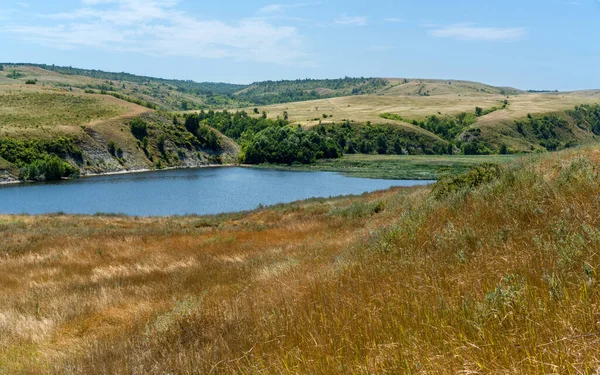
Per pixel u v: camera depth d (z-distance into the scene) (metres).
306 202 41.66
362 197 39.94
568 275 3.46
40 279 13.06
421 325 3.46
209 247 17.92
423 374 2.71
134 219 38.34
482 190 8.65
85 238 21.78
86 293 10.38
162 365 4.63
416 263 5.55
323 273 7.11
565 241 4.16
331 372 3.22
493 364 2.55
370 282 5.39
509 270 4.04
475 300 3.53
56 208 60.47
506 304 3.16
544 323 2.83
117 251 17.66
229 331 5.33
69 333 7.60
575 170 7.12
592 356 2.29
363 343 3.55
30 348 6.68
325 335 3.89
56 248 18.89
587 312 2.79
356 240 11.14
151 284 11.33
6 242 20.64
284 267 10.05
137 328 6.95
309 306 5.04
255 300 6.70
